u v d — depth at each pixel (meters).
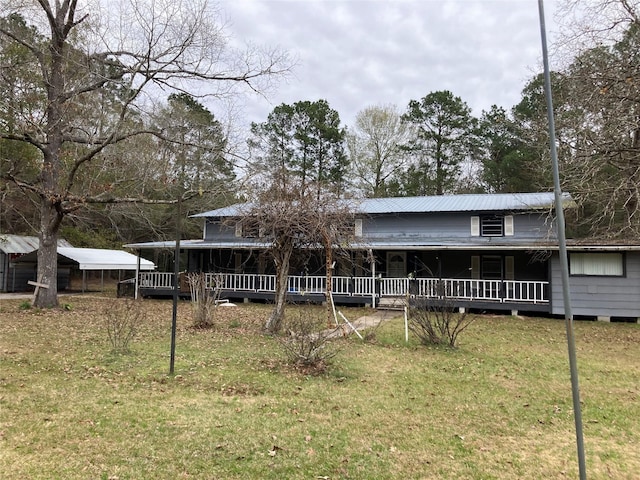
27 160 19.41
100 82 16.50
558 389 7.19
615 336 12.78
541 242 17.70
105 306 17.88
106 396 6.09
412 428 5.33
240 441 4.75
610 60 12.19
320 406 5.99
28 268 26.00
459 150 37.97
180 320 14.25
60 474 3.88
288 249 12.05
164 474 3.97
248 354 9.05
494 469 4.32
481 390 7.01
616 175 13.32
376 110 40.59
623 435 5.31
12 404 5.61
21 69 15.56
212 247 20.28
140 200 16.81
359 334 11.64
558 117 13.52
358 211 17.17
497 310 17.88
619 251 15.71
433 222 21.14
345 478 4.03
